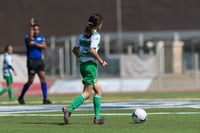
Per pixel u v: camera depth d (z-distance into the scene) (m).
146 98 62.91
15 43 147.00
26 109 44.16
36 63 51.72
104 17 151.62
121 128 29.12
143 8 154.12
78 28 150.88
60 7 150.75
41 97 70.56
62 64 90.25
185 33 148.50
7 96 76.50
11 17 147.75
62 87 86.81
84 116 36.50
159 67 88.25
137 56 88.06
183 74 89.62
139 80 87.69
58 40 141.75
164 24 154.62
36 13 149.25
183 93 76.75
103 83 87.50
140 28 154.38
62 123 32.16
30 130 28.53
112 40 144.50
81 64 31.44
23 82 82.12
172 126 30.00
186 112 39.06
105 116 36.34
